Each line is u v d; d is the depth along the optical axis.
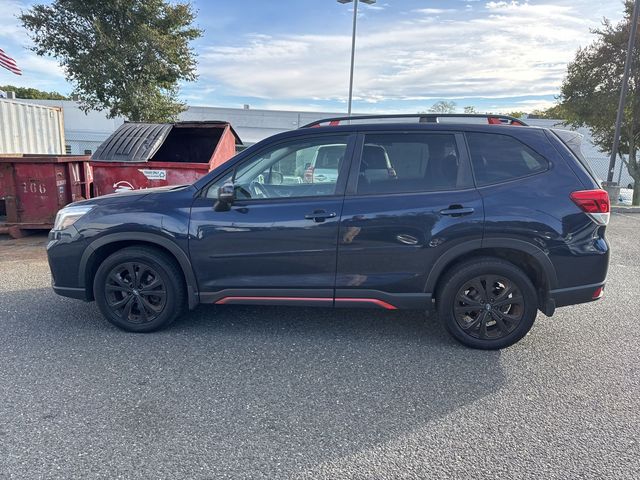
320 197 3.88
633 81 15.89
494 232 3.69
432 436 2.75
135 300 4.14
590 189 3.70
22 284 5.64
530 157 3.79
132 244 4.20
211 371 3.50
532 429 2.83
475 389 3.30
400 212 3.76
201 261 3.98
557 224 3.66
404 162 3.88
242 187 3.98
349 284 3.89
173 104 17.50
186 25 16.23
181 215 3.97
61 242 4.13
